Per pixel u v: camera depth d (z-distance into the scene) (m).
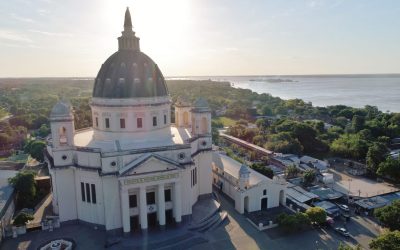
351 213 88.25
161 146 77.75
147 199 76.19
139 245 69.31
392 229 75.12
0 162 127.75
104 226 76.12
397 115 197.62
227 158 110.12
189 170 77.56
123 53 86.00
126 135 82.06
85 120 171.75
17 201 90.50
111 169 71.88
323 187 103.50
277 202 90.12
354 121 191.12
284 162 124.06
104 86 82.50
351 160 135.38
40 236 74.06
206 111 88.50
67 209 78.56
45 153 91.25
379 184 109.75
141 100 81.25
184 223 78.12
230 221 81.94
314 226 80.38
